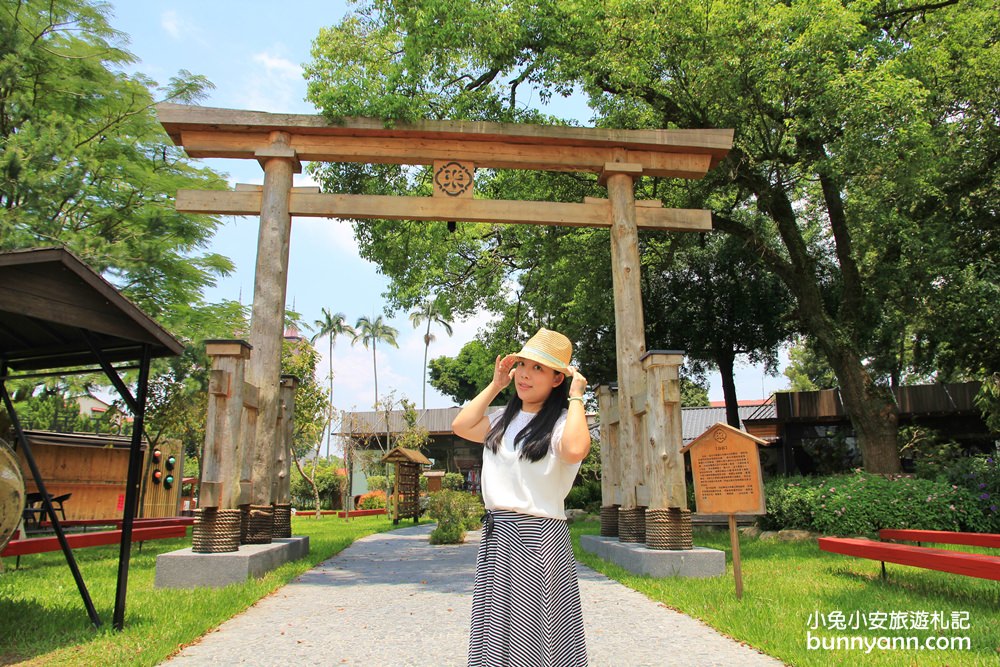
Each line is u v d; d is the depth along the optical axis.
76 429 25.05
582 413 2.28
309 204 8.63
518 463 2.29
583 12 10.59
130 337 4.72
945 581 6.21
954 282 12.48
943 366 15.95
